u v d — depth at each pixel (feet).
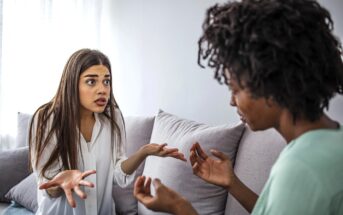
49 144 4.29
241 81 2.11
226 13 2.16
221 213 4.90
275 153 4.39
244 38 2.02
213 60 2.27
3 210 5.88
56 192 4.02
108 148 4.67
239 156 4.85
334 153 1.96
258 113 2.21
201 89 6.91
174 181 5.03
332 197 1.87
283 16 2.00
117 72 8.03
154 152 4.23
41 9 7.73
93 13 7.96
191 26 6.94
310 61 1.99
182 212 2.44
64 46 7.94
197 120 7.01
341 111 4.93
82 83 4.25
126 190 5.72
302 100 2.04
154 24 7.44
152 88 7.58
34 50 7.80
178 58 7.17
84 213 4.33
